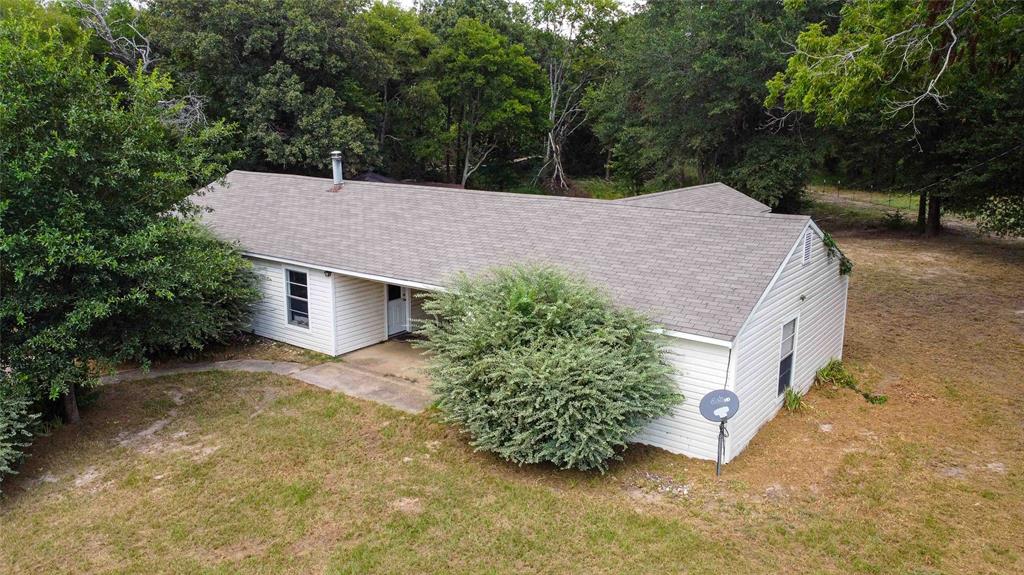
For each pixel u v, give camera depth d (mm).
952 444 9664
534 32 46312
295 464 9086
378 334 15086
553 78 48062
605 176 53656
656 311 9516
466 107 41594
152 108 10453
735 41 27859
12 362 9047
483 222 13938
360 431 10164
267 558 6969
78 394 10977
